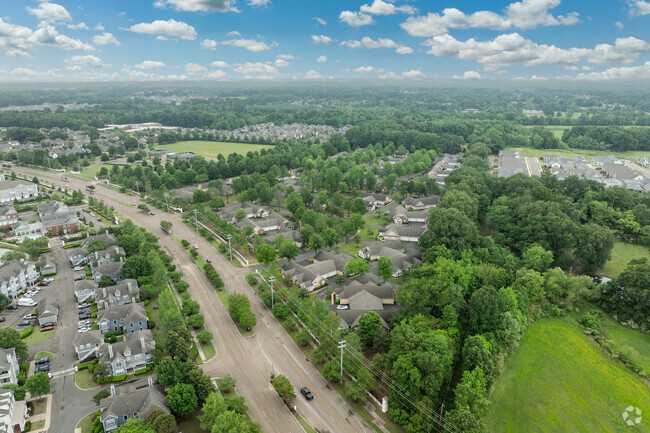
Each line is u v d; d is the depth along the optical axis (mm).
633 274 154000
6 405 102625
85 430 103438
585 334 148875
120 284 160875
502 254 186875
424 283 143750
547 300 164125
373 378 117125
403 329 122562
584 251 183250
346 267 178625
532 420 110688
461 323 142750
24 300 161750
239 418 97875
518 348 139375
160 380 112188
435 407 106812
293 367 128375
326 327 131875
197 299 167000
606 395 120312
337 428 105562
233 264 198625
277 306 151875
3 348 123438
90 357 131125
